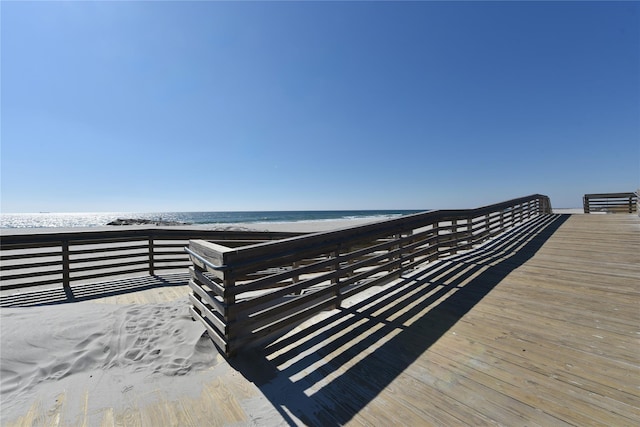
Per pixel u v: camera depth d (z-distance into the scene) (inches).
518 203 352.8
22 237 173.5
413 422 67.4
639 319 110.3
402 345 100.7
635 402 69.7
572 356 88.8
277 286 179.0
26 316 120.1
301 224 1032.8
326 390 80.0
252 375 87.8
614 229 308.3
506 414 68.3
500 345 96.9
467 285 157.3
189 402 76.4
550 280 158.7
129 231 212.5
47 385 82.4
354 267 134.4
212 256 100.0
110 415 71.4
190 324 116.0
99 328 111.8
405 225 165.6
